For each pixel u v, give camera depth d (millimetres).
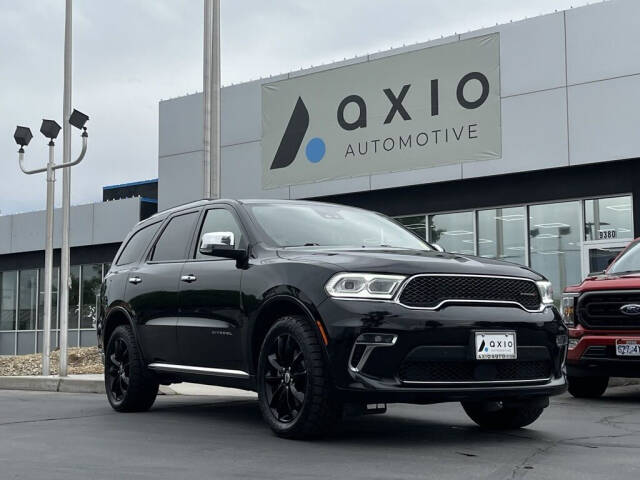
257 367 5977
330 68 19703
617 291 8617
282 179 20344
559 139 16547
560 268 16891
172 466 4816
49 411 7965
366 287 5332
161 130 22422
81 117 12891
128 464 4895
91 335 26125
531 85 16938
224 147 21391
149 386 7621
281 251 6125
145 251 7891
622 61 15891
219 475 4523
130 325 7828
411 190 18766
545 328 5691
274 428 5727
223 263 6617
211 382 6703
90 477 4492
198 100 21781
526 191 17219
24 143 13578
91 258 26328
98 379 11258
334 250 5895
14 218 28562
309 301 5473
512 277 5637
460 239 18188
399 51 18703
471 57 17719
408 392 5199
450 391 5277
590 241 16453
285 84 20391
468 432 6180
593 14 16234
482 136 17516
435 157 18109
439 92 18109
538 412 6191
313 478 4430
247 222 6586
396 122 18672
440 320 5297
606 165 16266
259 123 20812
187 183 21812
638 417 7262
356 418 7055
